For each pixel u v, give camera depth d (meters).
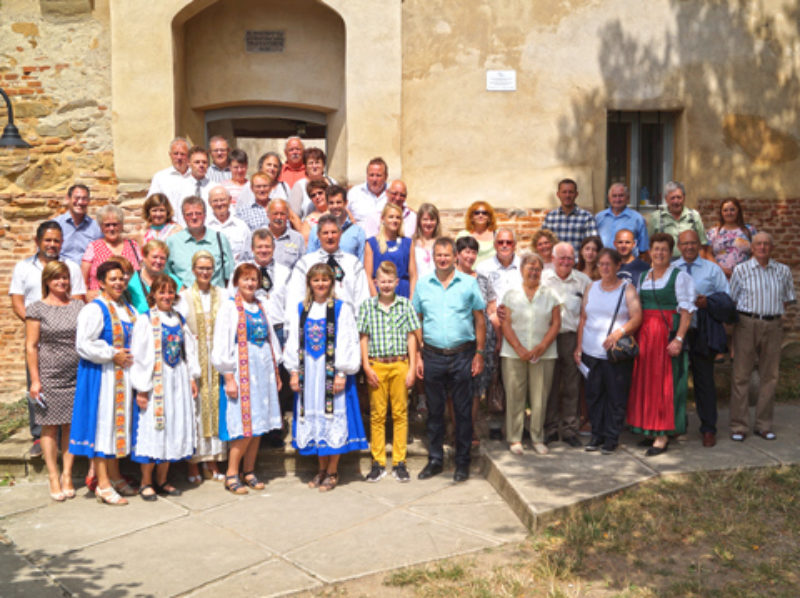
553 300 6.34
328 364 5.99
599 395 6.39
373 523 5.33
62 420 5.86
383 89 8.37
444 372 6.14
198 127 8.97
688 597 4.25
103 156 8.38
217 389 6.04
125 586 4.45
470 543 4.98
